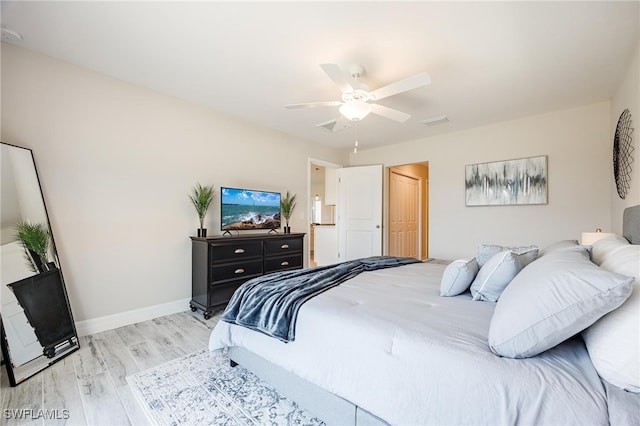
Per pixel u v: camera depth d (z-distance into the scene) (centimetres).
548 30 198
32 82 228
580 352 99
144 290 291
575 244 186
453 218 435
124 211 278
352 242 535
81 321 250
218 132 356
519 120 377
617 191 280
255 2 175
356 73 249
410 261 288
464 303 149
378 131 434
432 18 187
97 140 262
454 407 92
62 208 241
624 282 81
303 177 479
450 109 343
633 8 176
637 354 79
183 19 191
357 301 153
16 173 209
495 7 177
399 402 103
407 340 109
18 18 190
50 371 194
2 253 191
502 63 241
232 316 182
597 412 76
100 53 232
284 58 237
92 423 146
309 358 137
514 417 82
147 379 184
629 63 235
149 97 295
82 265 252
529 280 106
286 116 373
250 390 172
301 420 147
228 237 316
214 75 267
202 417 149
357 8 179
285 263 384
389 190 547
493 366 91
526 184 370
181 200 321
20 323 191
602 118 322
